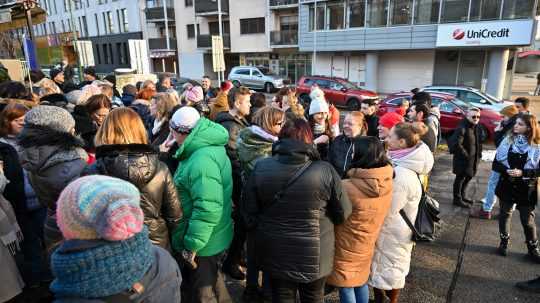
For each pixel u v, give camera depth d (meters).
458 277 3.48
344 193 2.20
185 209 2.33
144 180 1.88
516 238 4.28
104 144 1.87
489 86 19.19
